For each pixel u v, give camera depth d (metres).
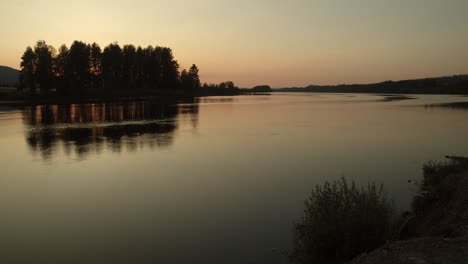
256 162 17.92
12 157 19.28
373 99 97.81
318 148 21.61
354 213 7.35
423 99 91.62
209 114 46.59
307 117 42.12
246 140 24.75
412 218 9.76
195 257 8.11
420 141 23.86
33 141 24.42
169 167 16.92
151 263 7.88
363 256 6.40
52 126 32.84
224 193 12.90
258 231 9.48
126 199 12.28
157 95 100.25
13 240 9.14
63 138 25.75
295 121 37.38
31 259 8.14
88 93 82.81
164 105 65.75
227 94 176.75
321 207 7.78
